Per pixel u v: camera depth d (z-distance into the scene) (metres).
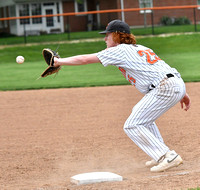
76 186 12.39
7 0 109.69
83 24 108.44
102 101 29.94
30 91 35.97
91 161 16.81
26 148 19.23
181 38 71.25
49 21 107.88
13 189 13.10
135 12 97.06
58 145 19.52
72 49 69.12
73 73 47.47
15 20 107.56
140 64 13.20
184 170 13.99
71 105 29.08
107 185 12.16
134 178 13.18
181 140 19.09
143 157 17.05
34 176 15.12
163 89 13.11
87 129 22.36
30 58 64.50
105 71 48.22
